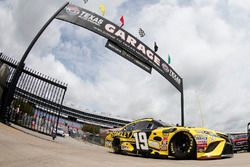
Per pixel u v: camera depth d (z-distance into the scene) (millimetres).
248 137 9977
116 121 81250
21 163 2326
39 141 5469
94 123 78938
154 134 5207
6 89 7348
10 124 6926
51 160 2781
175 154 4555
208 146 4395
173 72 11602
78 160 3137
